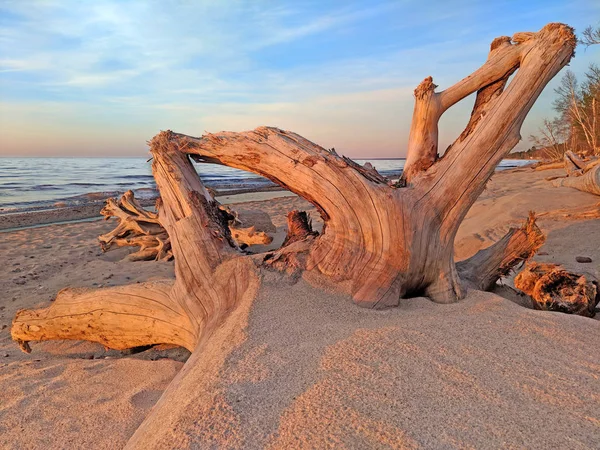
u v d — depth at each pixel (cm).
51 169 4697
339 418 158
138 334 358
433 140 330
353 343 215
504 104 304
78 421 250
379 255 304
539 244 350
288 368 199
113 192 2084
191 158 397
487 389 175
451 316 261
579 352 209
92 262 745
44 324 376
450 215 314
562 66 304
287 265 315
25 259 774
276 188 2314
